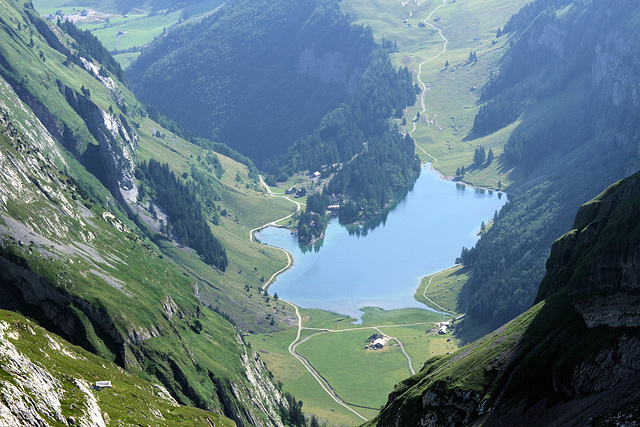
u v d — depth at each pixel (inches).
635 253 6018.7
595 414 5457.7
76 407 5137.8
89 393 5679.1
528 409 6087.6
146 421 6107.3
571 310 6604.3
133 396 6717.5
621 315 5999.0
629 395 5398.6
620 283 6112.2
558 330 6540.4
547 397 6058.1
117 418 5821.9
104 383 6550.2
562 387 5969.5
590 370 5797.2
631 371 5629.9
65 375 5802.2
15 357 5191.9
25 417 4503.0
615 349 5797.2
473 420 6461.6
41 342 6692.9
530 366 6382.9
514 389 6373.0
